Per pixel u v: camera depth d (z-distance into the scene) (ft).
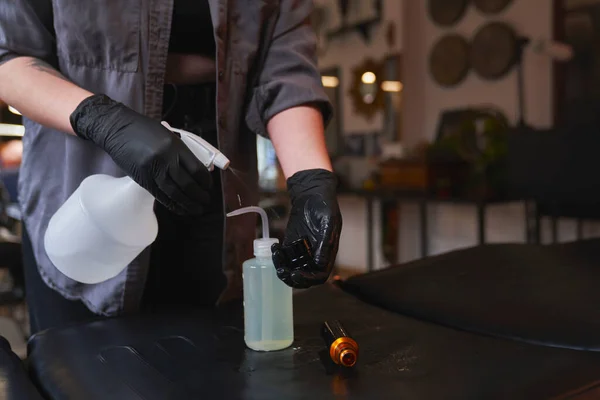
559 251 3.03
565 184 7.90
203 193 2.00
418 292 2.50
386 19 13.10
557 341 1.87
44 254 2.68
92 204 2.08
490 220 11.30
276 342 1.94
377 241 13.82
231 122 2.79
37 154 2.64
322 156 2.52
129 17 2.49
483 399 1.47
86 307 2.77
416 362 1.76
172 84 2.76
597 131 7.51
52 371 1.82
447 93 12.09
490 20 11.14
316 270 1.91
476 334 2.02
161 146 1.92
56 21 2.48
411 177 10.58
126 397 1.59
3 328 4.53
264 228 2.11
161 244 2.89
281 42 2.87
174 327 2.22
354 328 2.14
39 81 2.33
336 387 1.60
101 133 2.05
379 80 13.35
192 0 2.67
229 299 2.84
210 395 1.58
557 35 9.93
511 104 10.87
